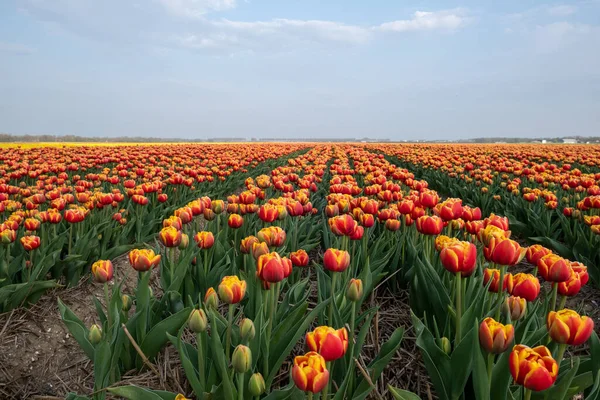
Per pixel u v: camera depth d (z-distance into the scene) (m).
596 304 1.72
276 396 0.76
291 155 9.59
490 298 1.02
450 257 0.84
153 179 3.31
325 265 0.96
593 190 2.27
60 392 1.24
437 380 0.84
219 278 1.42
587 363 0.87
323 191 3.50
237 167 4.72
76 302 1.74
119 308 1.16
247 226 1.94
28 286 1.54
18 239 1.92
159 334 1.09
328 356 0.64
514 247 0.86
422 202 1.53
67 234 1.96
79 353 1.43
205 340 0.98
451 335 1.07
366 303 1.54
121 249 2.03
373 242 1.79
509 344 0.67
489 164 5.41
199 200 1.63
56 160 5.05
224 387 0.76
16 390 1.25
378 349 1.14
